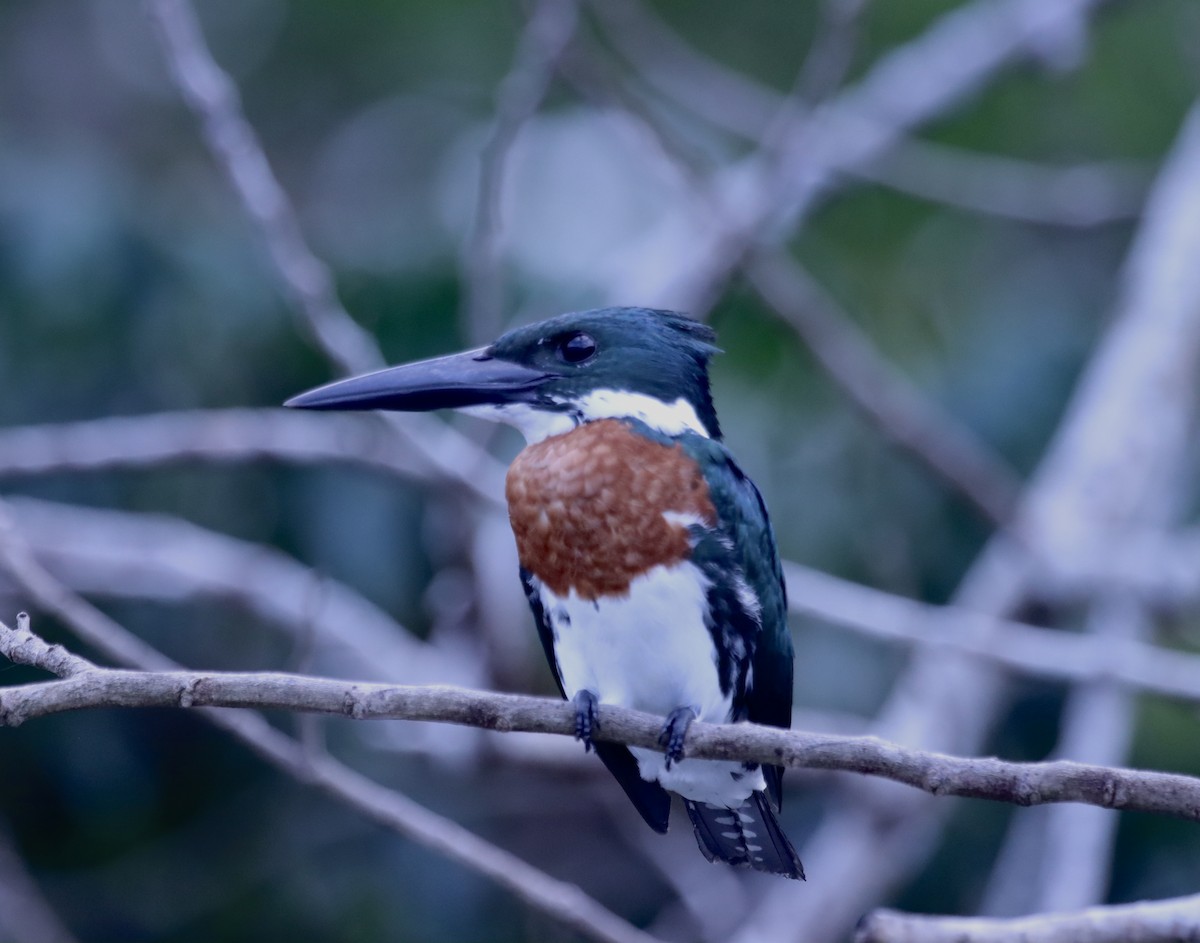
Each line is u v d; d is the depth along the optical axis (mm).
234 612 11664
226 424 10453
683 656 6949
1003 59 13422
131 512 11898
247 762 11656
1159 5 15367
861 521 12055
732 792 7082
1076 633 12773
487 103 15352
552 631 7301
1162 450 12422
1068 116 15797
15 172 11055
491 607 10211
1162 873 11078
